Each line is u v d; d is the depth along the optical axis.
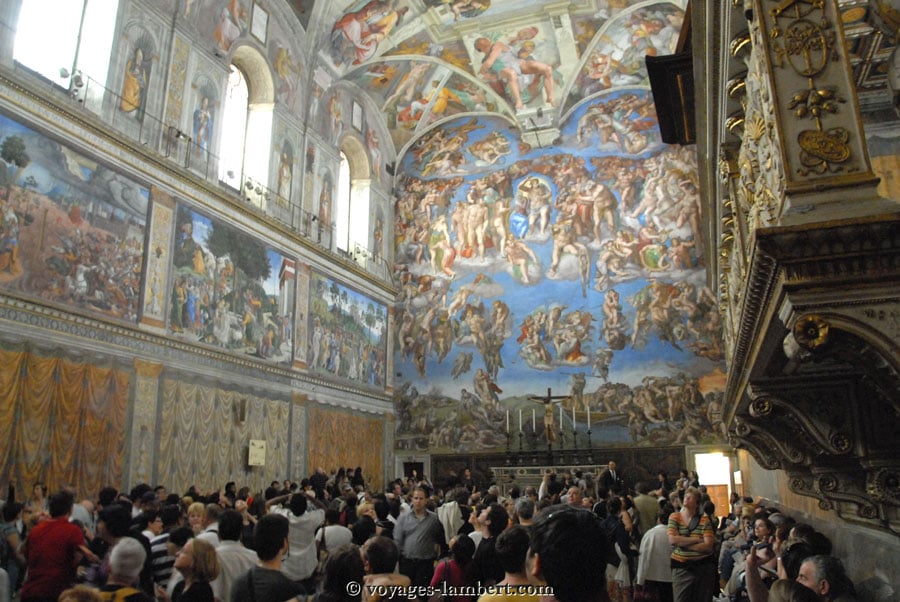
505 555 3.67
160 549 6.33
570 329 27.02
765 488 15.89
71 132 13.89
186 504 10.13
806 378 4.73
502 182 29.33
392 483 15.49
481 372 27.66
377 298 27.62
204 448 16.77
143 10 16.52
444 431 27.47
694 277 26.06
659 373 25.62
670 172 27.27
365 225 27.72
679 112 12.84
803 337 2.78
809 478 6.51
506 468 23.86
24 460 12.22
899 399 2.95
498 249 28.69
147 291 15.52
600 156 28.34
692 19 5.25
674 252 26.52
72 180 13.83
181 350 16.33
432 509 10.31
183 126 17.52
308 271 22.52
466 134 30.41
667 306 26.11
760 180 4.26
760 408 5.16
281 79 22.00
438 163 30.41
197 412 16.62
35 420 12.50
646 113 28.11
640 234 27.09
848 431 4.68
